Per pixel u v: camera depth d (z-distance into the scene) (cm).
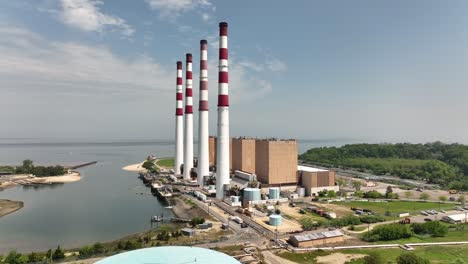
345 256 8144
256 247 8812
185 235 9975
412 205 14662
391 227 9675
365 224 11262
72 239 10475
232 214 12656
